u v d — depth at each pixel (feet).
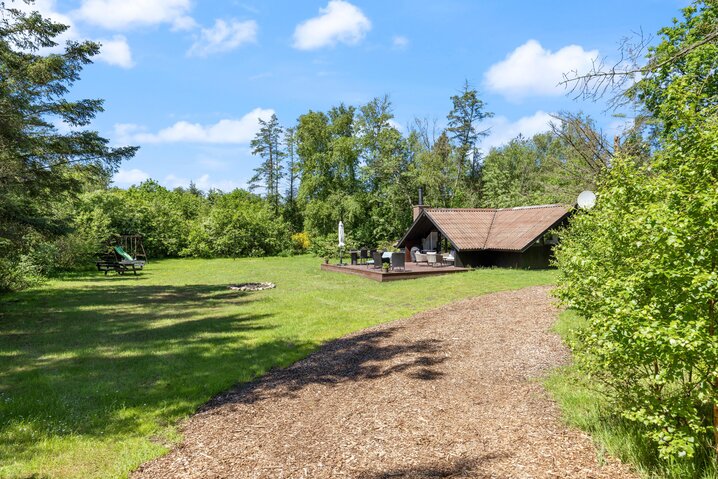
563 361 22.44
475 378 21.03
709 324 10.12
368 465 13.23
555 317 32.24
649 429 12.25
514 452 13.29
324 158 150.41
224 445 15.40
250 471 13.39
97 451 15.06
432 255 74.13
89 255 90.27
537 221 71.51
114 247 95.61
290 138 200.44
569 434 14.34
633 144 40.70
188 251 127.24
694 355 9.89
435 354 25.45
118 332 34.94
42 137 48.55
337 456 13.99
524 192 143.54
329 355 26.89
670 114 13.66
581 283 15.92
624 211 13.93
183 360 26.55
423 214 82.23
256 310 43.29
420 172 135.33
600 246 15.69
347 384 21.42
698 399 10.76
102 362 26.37
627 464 12.12
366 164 145.07
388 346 27.89
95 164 53.31
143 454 14.73
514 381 20.26
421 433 15.23
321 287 59.82
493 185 139.44
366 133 143.43
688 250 10.25
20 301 51.44
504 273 64.75
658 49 30.12
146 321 39.42
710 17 32.96
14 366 25.70
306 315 39.68
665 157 13.07
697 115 11.99
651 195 12.59
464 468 12.53
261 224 137.69
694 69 28.99
